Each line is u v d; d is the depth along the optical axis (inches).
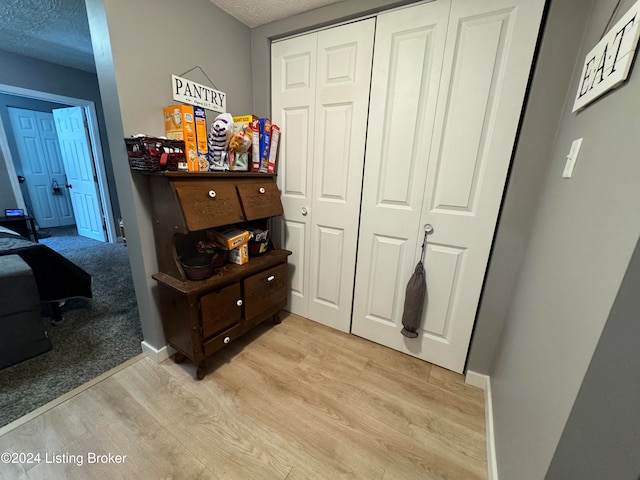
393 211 60.9
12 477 37.9
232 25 63.8
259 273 65.1
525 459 30.3
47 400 50.0
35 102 165.5
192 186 49.9
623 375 18.4
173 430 45.6
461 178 52.8
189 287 50.3
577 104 35.4
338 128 63.3
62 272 72.6
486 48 46.5
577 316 24.8
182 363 61.0
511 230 49.4
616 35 26.3
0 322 55.1
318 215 71.4
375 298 68.4
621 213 20.8
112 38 44.1
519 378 37.6
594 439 20.0
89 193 151.2
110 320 76.0
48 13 77.4
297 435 45.8
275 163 73.3
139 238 53.7
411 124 55.2
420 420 49.6
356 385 57.0
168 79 53.0
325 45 60.6
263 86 70.4
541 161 45.1
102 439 43.6
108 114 49.3
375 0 52.5
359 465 41.7
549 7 41.4
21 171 165.8
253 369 60.2
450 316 59.7
